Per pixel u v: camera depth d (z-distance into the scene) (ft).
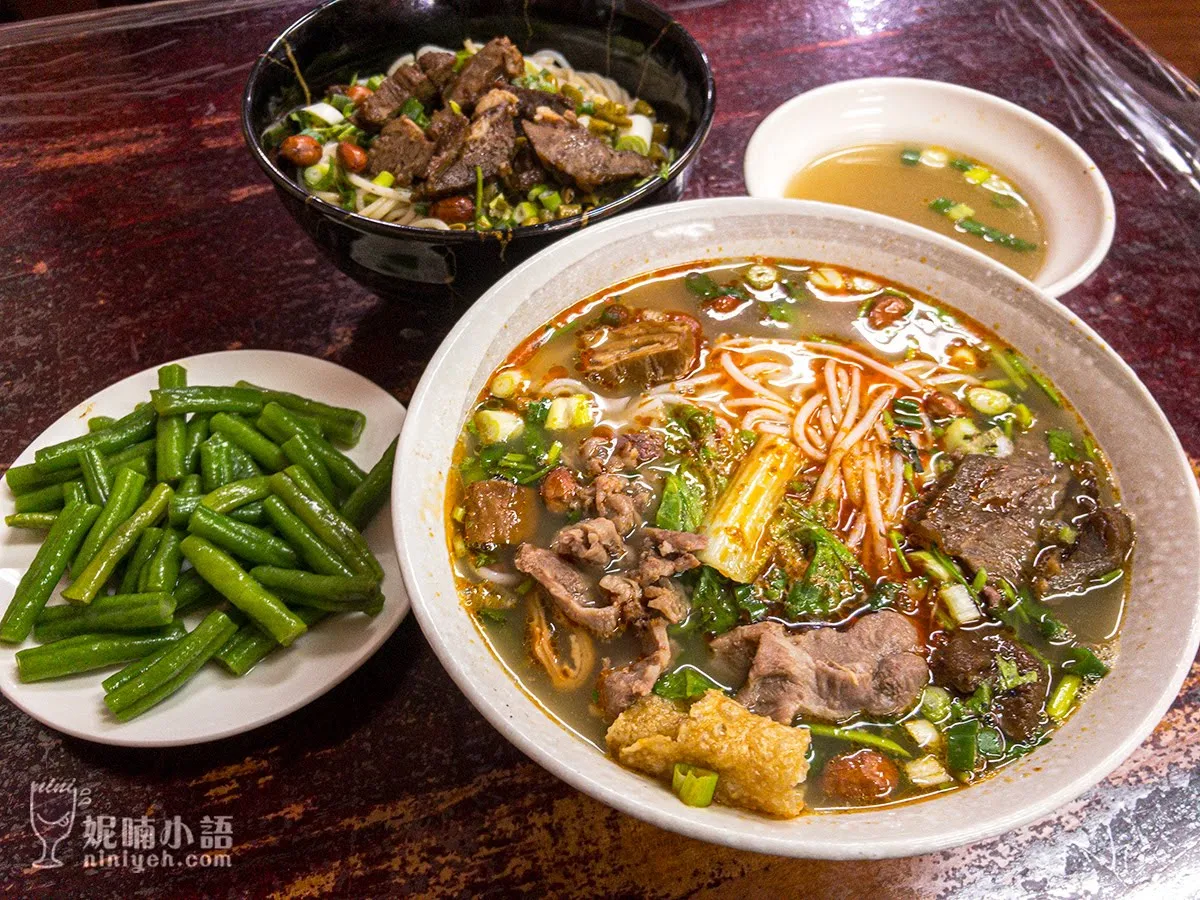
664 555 0.91
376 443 1.16
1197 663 1.01
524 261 1.05
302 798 0.92
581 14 1.42
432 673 1.00
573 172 1.23
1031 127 1.45
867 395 1.08
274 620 0.95
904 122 1.53
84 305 1.34
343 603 0.98
